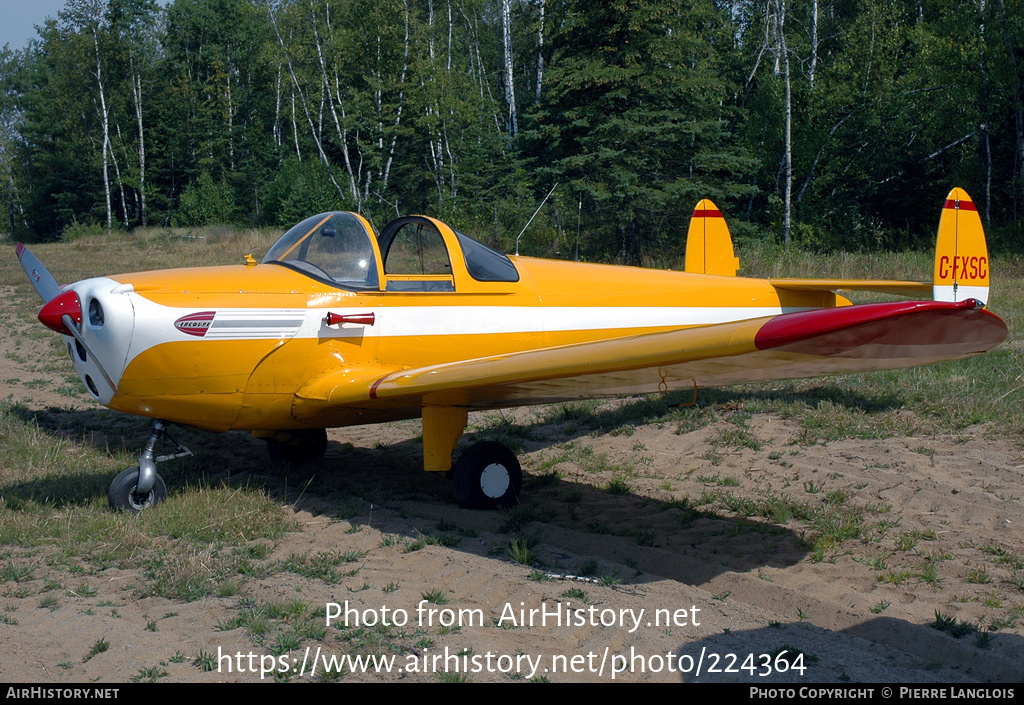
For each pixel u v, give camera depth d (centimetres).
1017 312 928
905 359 327
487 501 442
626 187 1593
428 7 3188
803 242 1934
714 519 411
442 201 2370
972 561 340
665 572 348
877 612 296
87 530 390
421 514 437
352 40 2902
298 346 445
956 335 287
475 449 446
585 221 1852
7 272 1762
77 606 307
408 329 473
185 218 3541
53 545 378
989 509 390
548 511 432
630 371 345
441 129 2653
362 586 326
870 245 1948
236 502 434
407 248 507
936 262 564
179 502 432
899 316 257
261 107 3850
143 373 418
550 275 534
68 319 419
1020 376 604
